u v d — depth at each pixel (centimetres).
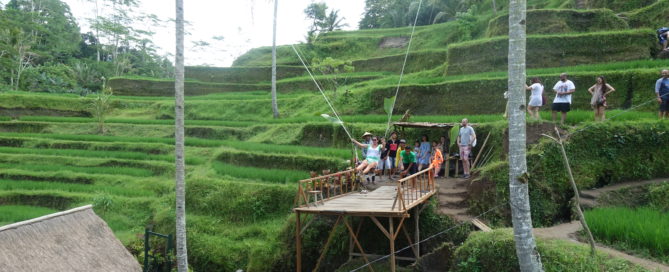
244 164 1906
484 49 2642
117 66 5844
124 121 3114
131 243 1461
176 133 972
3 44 4756
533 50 2455
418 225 1120
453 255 927
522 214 719
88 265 901
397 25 5856
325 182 1278
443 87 2267
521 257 721
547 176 1158
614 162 1213
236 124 2767
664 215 930
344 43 5019
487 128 1498
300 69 4497
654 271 691
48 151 2361
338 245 1233
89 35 6900
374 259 1119
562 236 914
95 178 1969
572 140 1207
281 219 1470
